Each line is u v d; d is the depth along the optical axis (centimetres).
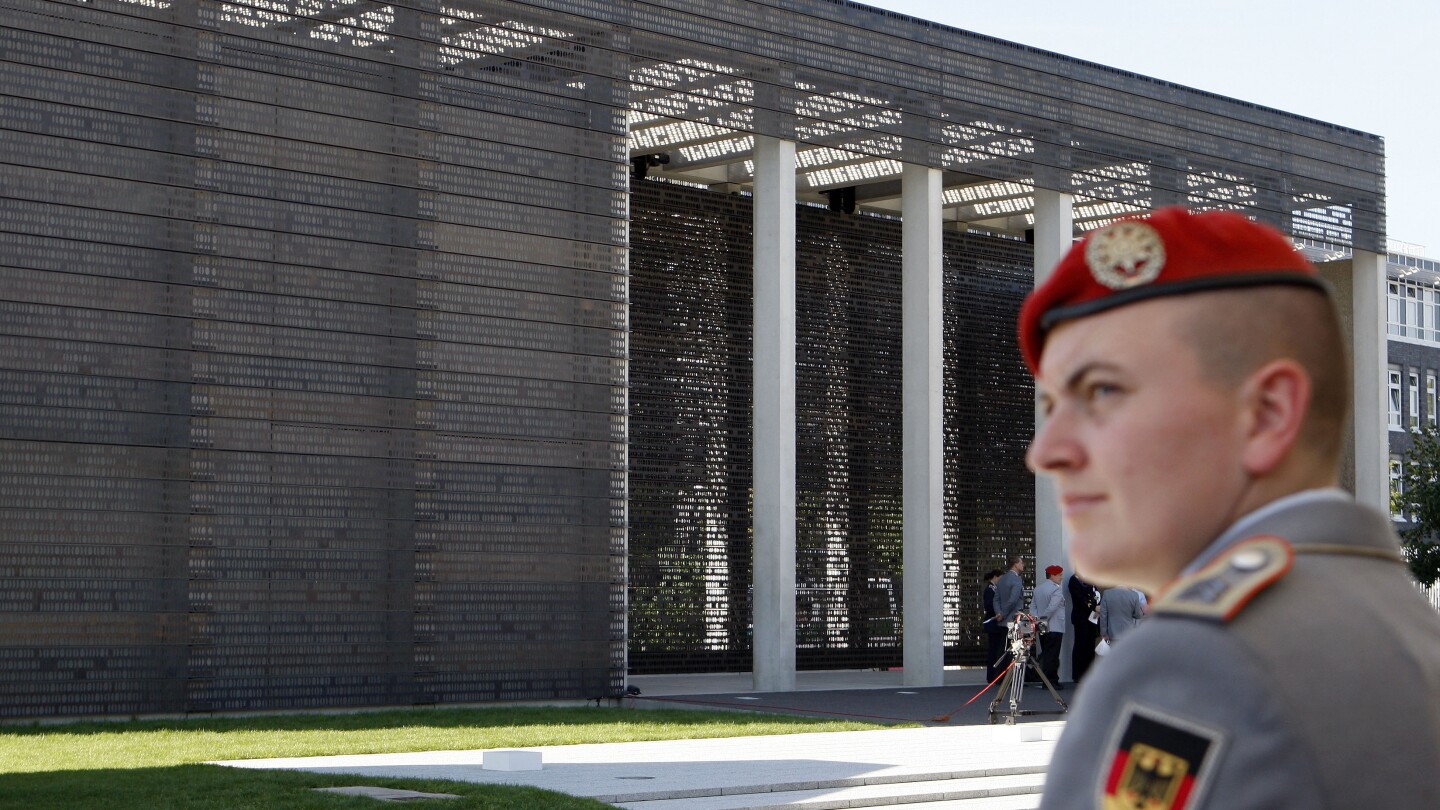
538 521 2027
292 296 1855
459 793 1080
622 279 2134
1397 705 111
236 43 1836
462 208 1997
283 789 1060
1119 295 124
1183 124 2862
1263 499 124
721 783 1210
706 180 2808
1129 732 114
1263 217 2966
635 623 2589
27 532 1656
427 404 1947
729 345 2744
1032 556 3195
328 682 1844
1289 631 113
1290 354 122
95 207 1725
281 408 1836
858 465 2916
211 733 1558
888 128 2453
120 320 1733
